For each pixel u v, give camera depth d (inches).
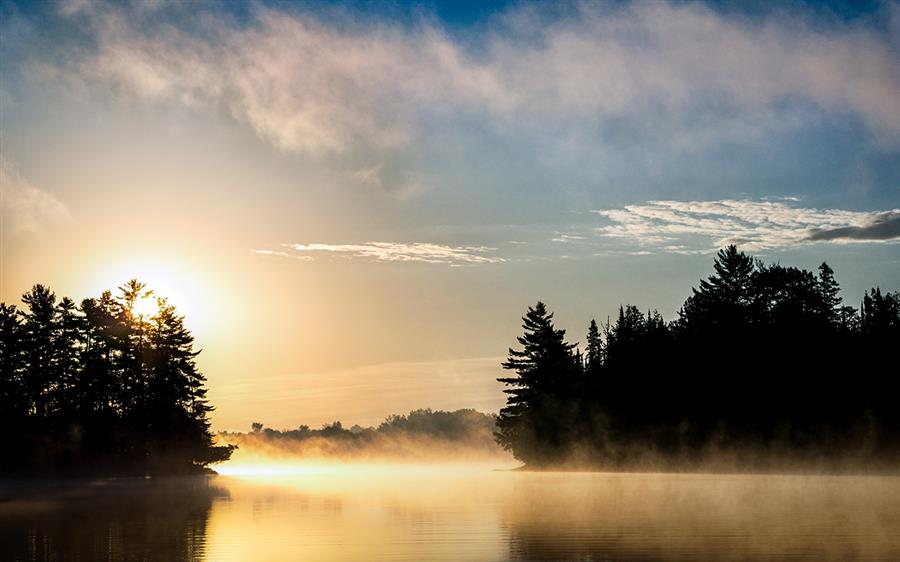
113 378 3326.8
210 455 3479.3
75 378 3275.1
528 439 3747.5
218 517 1195.3
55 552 829.8
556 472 3280.0
